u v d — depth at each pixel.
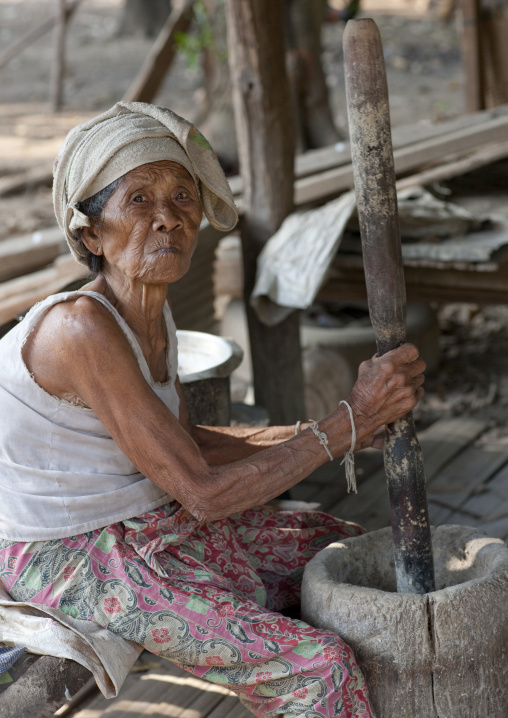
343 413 1.82
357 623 1.78
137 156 1.70
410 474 1.84
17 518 1.82
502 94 7.22
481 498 3.42
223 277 4.24
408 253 3.79
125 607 1.79
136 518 1.87
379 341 1.83
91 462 1.84
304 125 7.27
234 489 1.77
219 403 2.65
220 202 1.91
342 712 1.73
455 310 5.59
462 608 1.75
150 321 1.89
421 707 1.79
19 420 1.80
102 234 1.78
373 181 1.71
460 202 4.78
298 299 3.40
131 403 1.74
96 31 15.61
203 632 1.78
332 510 3.42
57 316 1.74
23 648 1.74
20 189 7.77
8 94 12.05
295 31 7.09
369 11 15.77
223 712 2.33
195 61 7.64
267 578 2.18
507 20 6.97
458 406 4.34
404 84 11.78
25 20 16.44
